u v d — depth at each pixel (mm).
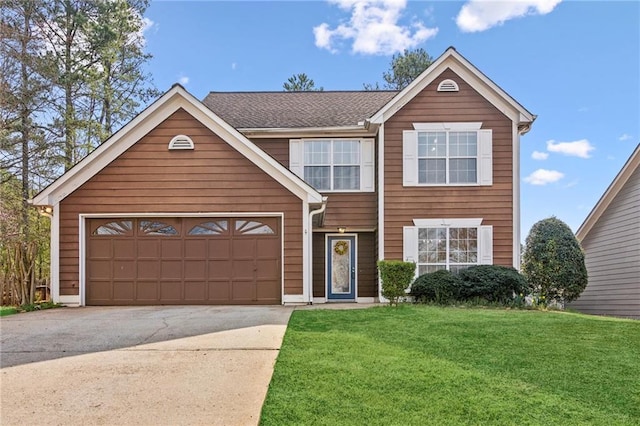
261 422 4137
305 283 11859
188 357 6203
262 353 6348
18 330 8117
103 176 12047
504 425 4094
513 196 13352
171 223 12086
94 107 22078
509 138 13445
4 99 17234
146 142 12109
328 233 14703
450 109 13547
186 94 12094
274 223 12062
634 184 14320
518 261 13164
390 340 7062
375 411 4355
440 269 12859
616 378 5320
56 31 20469
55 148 19422
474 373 5438
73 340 7293
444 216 13367
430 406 4477
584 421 4188
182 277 11953
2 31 17031
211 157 12078
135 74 23062
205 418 4246
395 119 13594
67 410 4465
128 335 7613
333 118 15203
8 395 4867
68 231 11938
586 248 17484
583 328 7977
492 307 11109
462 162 13500
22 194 17859
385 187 13492
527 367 5707
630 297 14477
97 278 11930
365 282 14555
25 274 12055
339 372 5414
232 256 11992
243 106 16594
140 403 4609
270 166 12031
